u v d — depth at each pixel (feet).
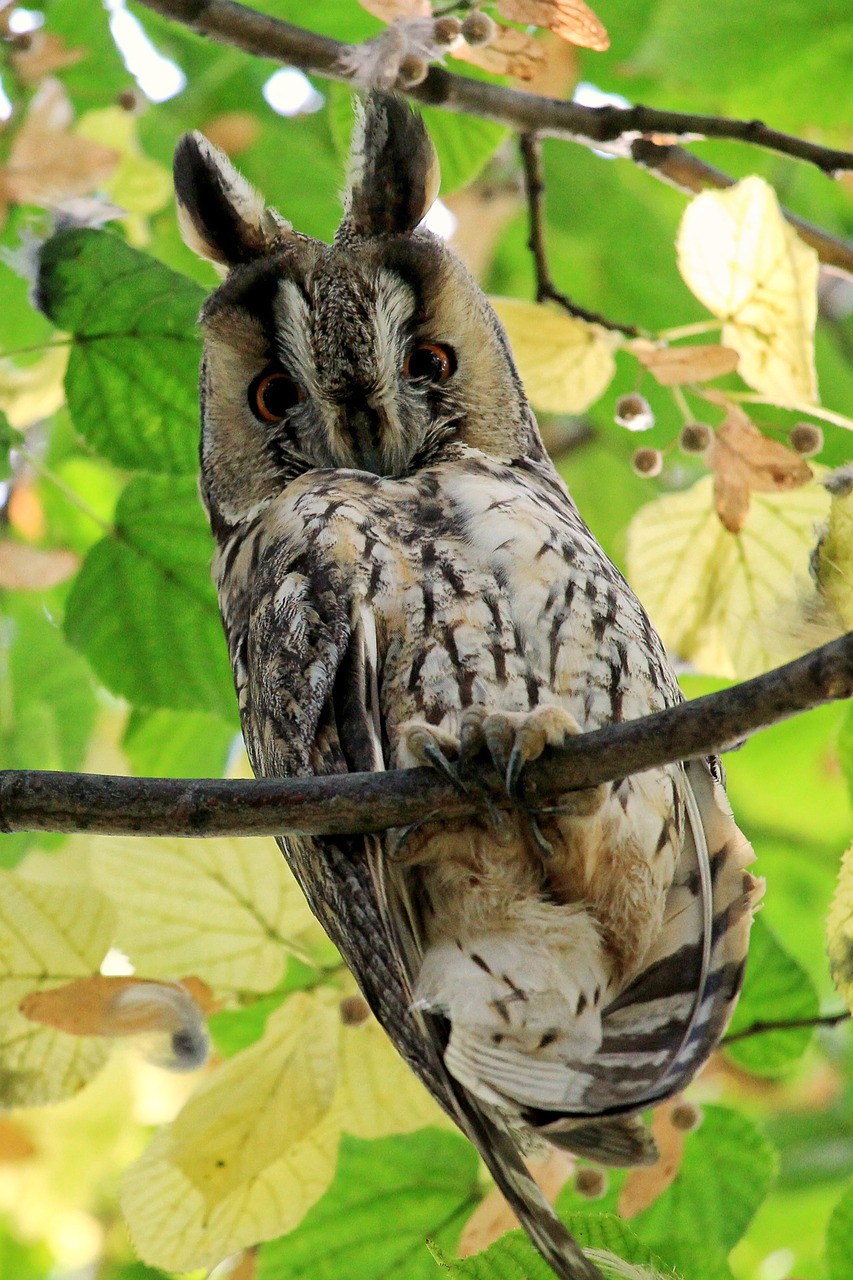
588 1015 22.36
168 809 20.36
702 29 34.37
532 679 23.22
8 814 20.54
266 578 24.84
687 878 23.12
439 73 30.53
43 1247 44.55
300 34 29.63
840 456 35.14
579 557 24.36
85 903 25.88
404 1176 29.63
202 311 29.45
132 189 36.94
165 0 29.45
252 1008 29.37
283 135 41.52
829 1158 49.49
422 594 23.53
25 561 33.27
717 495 27.40
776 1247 47.57
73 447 46.91
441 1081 21.53
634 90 40.57
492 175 47.32
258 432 28.91
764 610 28.53
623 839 22.61
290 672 23.07
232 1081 25.80
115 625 31.86
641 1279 20.99
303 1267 29.45
